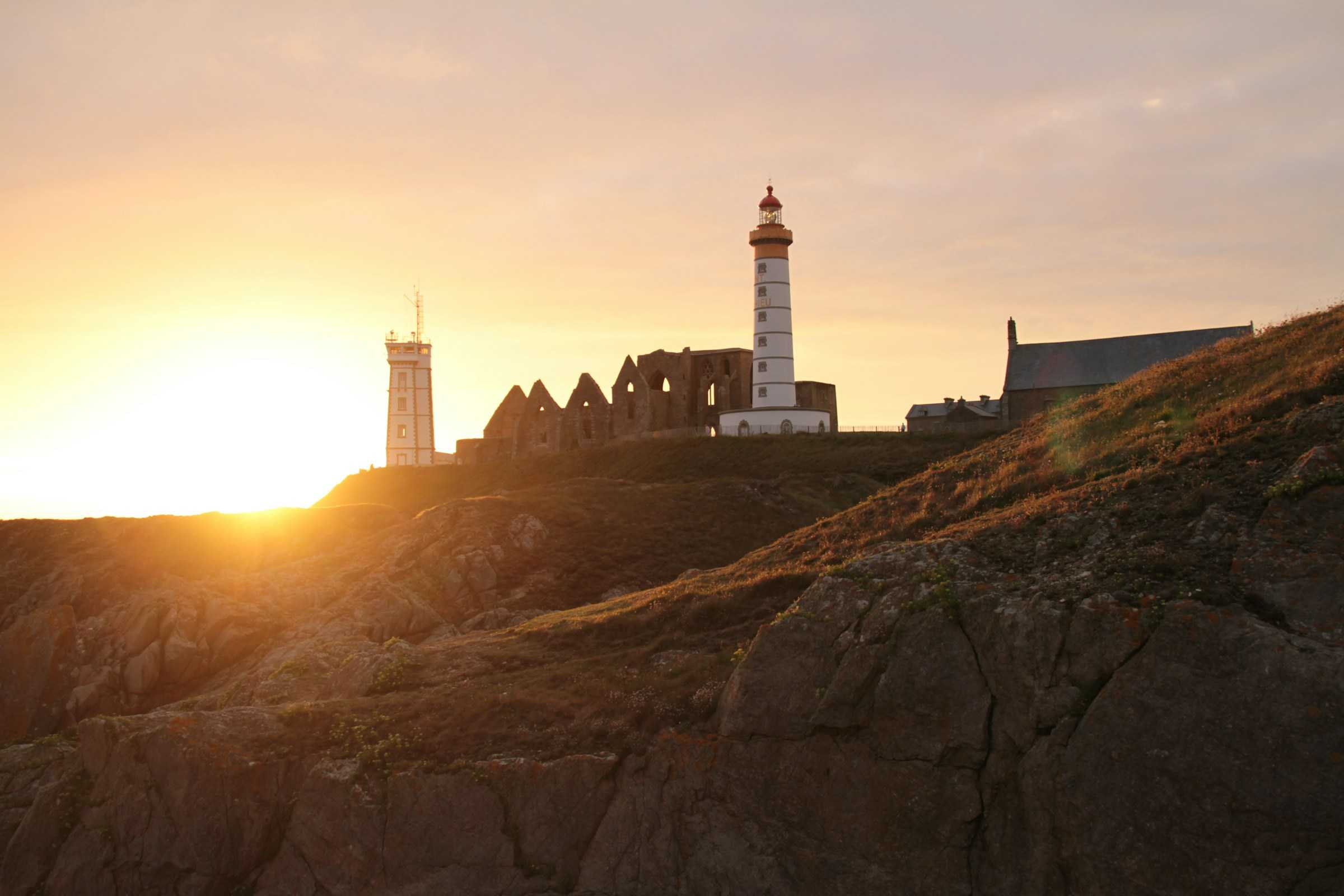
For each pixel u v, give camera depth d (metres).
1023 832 23.28
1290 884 20.19
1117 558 25.69
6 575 70.06
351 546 72.25
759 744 27.12
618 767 28.73
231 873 30.48
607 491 79.44
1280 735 20.91
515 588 63.56
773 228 108.12
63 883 31.53
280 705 35.66
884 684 25.62
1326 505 24.34
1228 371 37.31
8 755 45.91
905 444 95.31
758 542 70.19
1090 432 38.03
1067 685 23.42
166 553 73.00
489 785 29.02
